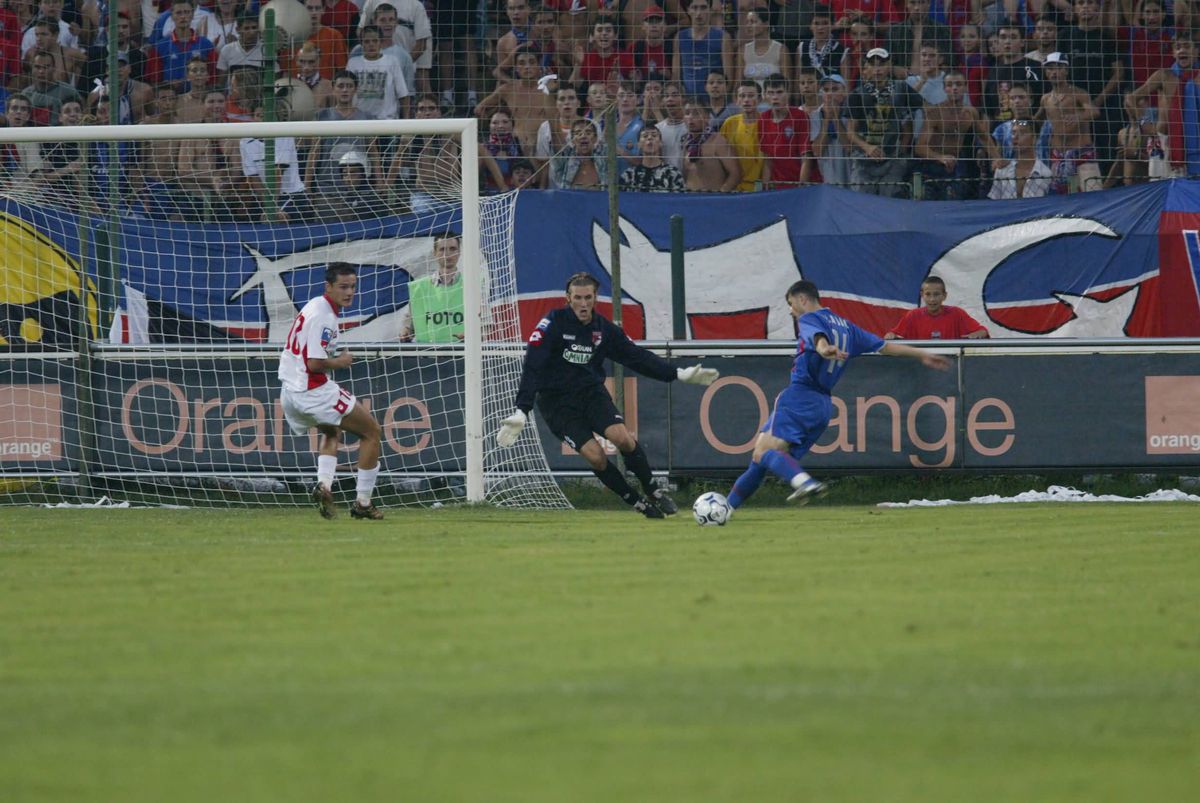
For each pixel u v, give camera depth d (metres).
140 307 47.16
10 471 42.50
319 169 52.09
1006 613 20.95
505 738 14.14
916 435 42.25
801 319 33.88
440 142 52.84
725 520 34.12
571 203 49.56
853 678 16.62
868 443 42.28
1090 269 49.88
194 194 51.53
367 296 47.94
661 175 53.44
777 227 49.94
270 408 42.59
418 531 33.34
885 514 37.66
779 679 16.59
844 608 21.38
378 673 17.00
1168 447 42.44
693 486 43.34
